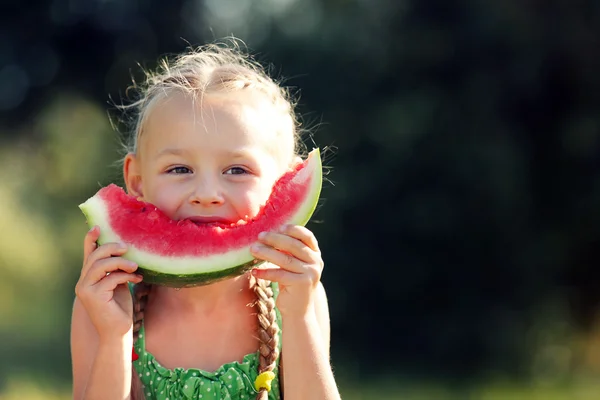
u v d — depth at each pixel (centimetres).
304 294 335
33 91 2402
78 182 2384
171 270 335
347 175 1611
